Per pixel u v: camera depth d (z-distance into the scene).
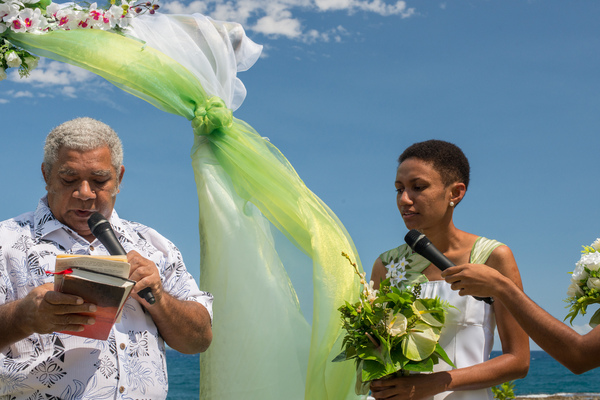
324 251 3.45
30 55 3.46
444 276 2.75
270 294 3.55
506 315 2.93
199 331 2.90
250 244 3.60
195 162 3.73
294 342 3.53
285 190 3.61
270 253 3.63
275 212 3.64
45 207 2.80
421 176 3.06
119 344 2.63
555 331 2.57
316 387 3.25
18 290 2.60
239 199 3.66
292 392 3.45
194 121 3.67
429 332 2.72
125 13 3.63
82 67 3.49
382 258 3.41
